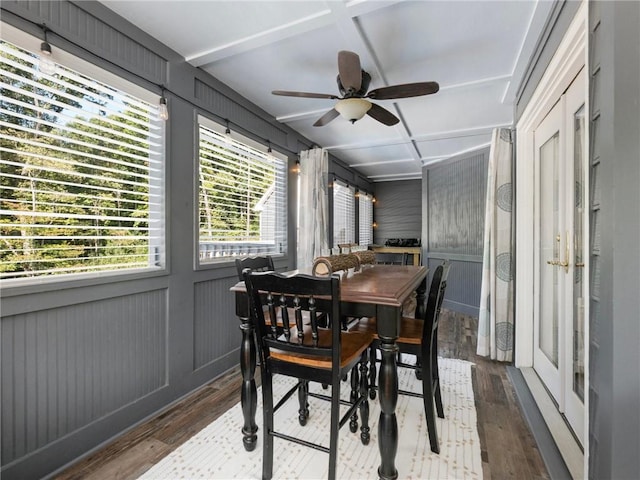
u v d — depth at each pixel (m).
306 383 1.89
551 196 2.19
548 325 2.24
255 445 1.67
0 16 1.36
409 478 1.46
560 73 1.73
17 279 1.46
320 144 4.36
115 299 1.84
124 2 1.74
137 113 1.99
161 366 2.11
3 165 1.44
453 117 3.42
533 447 1.67
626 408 0.92
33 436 1.47
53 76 1.59
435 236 5.42
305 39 2.08
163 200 2.12
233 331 2.78
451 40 2.08
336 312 1.29
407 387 2.35
